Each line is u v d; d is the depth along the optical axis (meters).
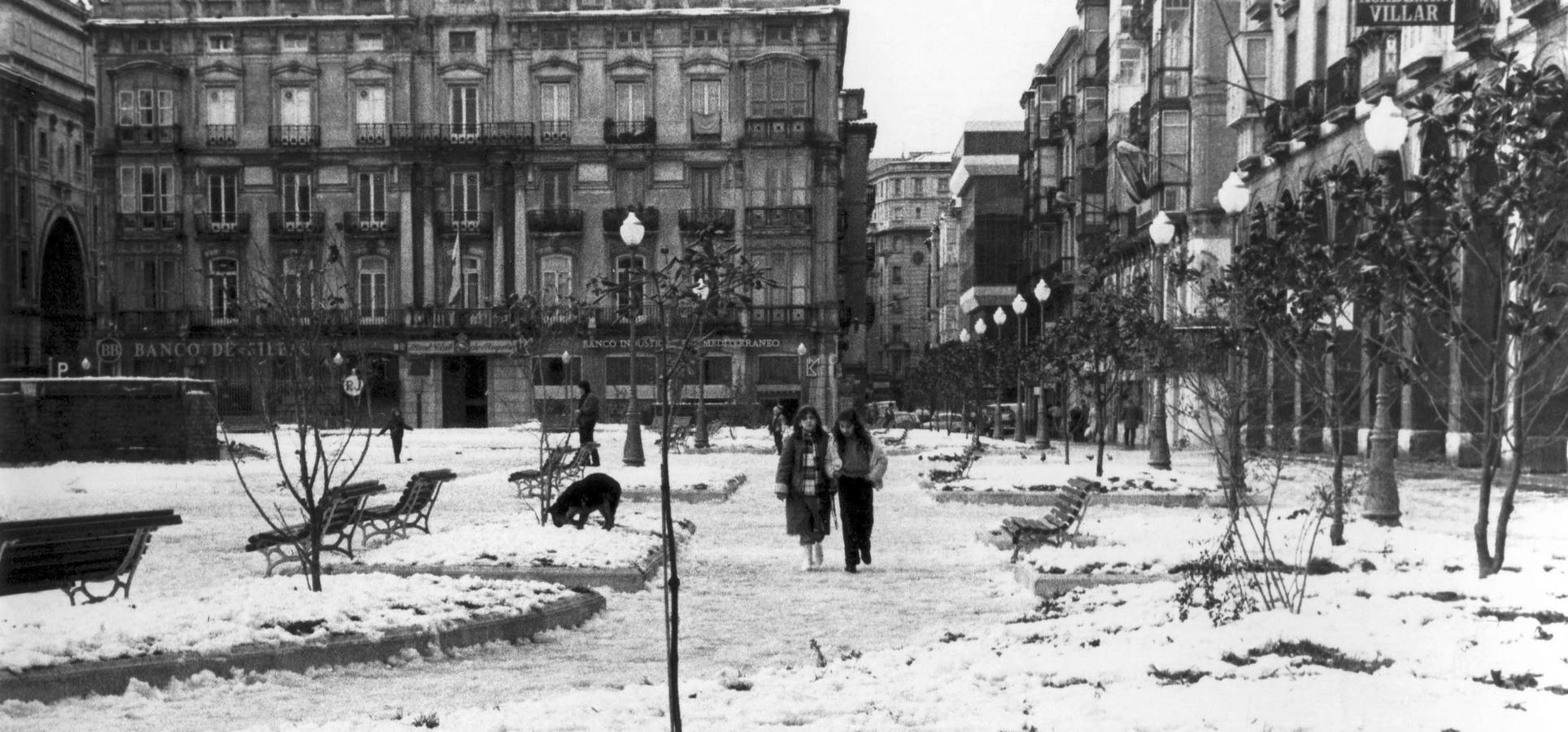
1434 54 32.94
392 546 17.25
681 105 72.69
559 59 72.56
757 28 72.44
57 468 37.12
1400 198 11.84
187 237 73.12
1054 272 80.94
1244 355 17.30
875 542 20.78
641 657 11.83
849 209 92.00
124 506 26.58
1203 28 52.12
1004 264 99.81
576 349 71.75
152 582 15.72
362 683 10.65
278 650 10.88
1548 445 28.80
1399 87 35.25
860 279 91.94
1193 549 16.02
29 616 11.40
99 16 73.31
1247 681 8.57
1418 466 32.22
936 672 9.59
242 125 73.19
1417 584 11.97
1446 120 11.63
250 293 72.69
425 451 49.34
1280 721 7.49
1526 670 8.69
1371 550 14.97
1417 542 15.70
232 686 10.34
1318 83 40.91
